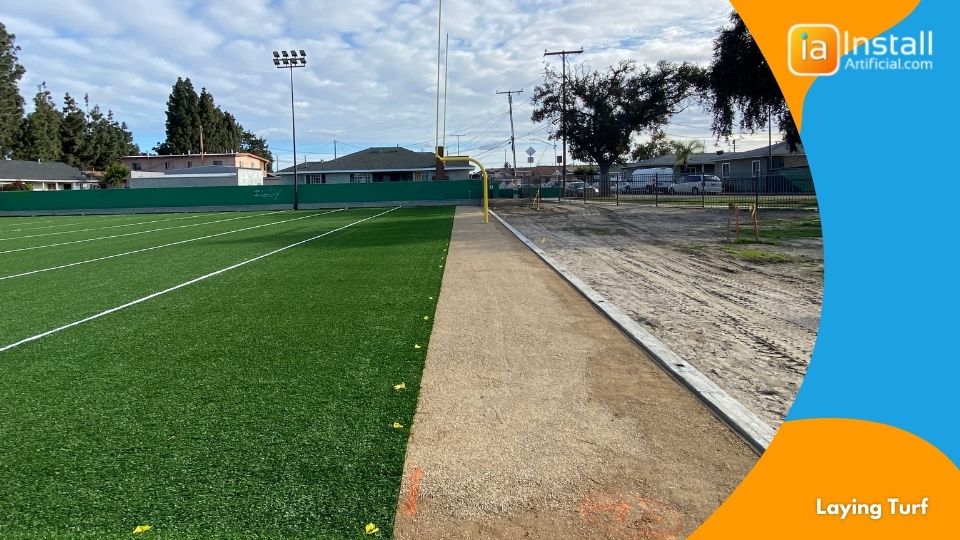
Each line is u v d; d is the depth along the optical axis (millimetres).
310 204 45594
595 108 50438
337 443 3816
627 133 51031
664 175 57438
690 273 10414
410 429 4016
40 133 73812
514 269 11047
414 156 59719
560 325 6801
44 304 8664
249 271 11617
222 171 57562
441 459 3590
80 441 3924
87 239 20703
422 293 8812
